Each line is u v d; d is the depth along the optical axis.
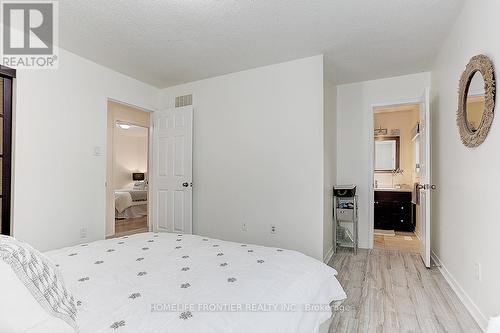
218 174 3.73
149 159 4.38
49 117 2.83
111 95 3.52
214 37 2.71
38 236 2.71
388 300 2.26
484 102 1.83
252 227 3.48
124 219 6.25
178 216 3.94
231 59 3.23
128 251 1.73
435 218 3.25
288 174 3.26
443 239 2.88
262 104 3.44
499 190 1.65
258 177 3.45
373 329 1.84
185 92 4.05
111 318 0.93
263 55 3.12
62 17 2.36
